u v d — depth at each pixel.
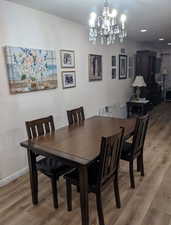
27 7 2.55
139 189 2.31
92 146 1.81
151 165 2.87
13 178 2.62
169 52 8.09
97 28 2.23
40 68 2.83
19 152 2.68
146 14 2.97
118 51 5.01
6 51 2.36
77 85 3.67
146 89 6.07
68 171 2.05
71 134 2.20
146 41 6.16
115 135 1.67
